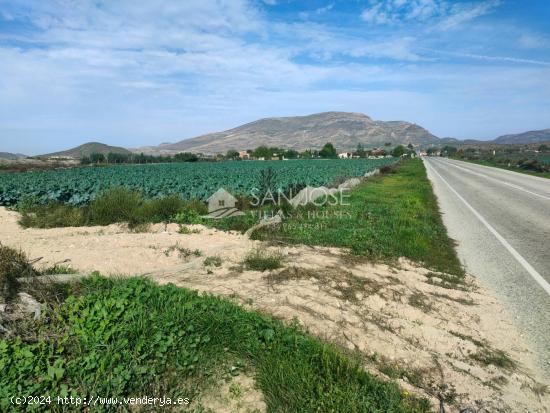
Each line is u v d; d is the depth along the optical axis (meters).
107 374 3.17
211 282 5.99
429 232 10.50
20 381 2.98
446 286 6.53
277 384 3.29
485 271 7.41
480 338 4.75
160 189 19.77
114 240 8.79
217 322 4.03
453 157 110.50
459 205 16.34
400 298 5.80
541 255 8.51
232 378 3.46
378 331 4.65
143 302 4.35
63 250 7.67
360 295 5.75
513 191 21.61
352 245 8.72
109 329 3.69
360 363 3.85
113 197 12.24
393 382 3.57
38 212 12.19
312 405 3.09
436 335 4.72
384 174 40.09
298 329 4.40
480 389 3.73
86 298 4.32
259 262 6.88
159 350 3.48
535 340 4.72
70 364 3.21
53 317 3.93
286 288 5.75
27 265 5.30
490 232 10.93
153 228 10.75
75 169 47.31
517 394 3.70
